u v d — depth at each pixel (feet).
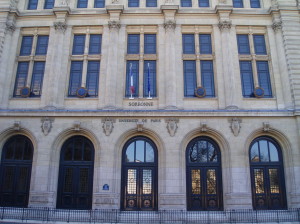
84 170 70.95
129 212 63.93
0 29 77.82
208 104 73.41
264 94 75.25
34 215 62.28
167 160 68.49
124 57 77.00
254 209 67.67
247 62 77.66
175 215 62.75
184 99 73.67
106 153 69.21
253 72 76.28
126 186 69.92
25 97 74.84
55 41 77.15
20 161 71.56
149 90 72.43
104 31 78.79
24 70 78.33
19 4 82.74
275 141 72.43
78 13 79.56
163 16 79.51
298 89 72.64
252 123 70.79
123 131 70.54
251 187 69.26
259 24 79.51
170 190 66.80
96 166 68.85
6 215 61.52
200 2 83.25
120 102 73.36
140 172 70.59
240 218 62.13
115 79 74.18
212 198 68.90
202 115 70.59
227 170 68.54
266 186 69.56
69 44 78.28
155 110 70.69
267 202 68.54
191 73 76.74
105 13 79.46
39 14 79.92
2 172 71.31
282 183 69.87
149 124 70.64
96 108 73.31
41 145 69.82
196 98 73.72
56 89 73.72
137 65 77.36
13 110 71.46
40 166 68.59
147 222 59.72
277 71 75.77
